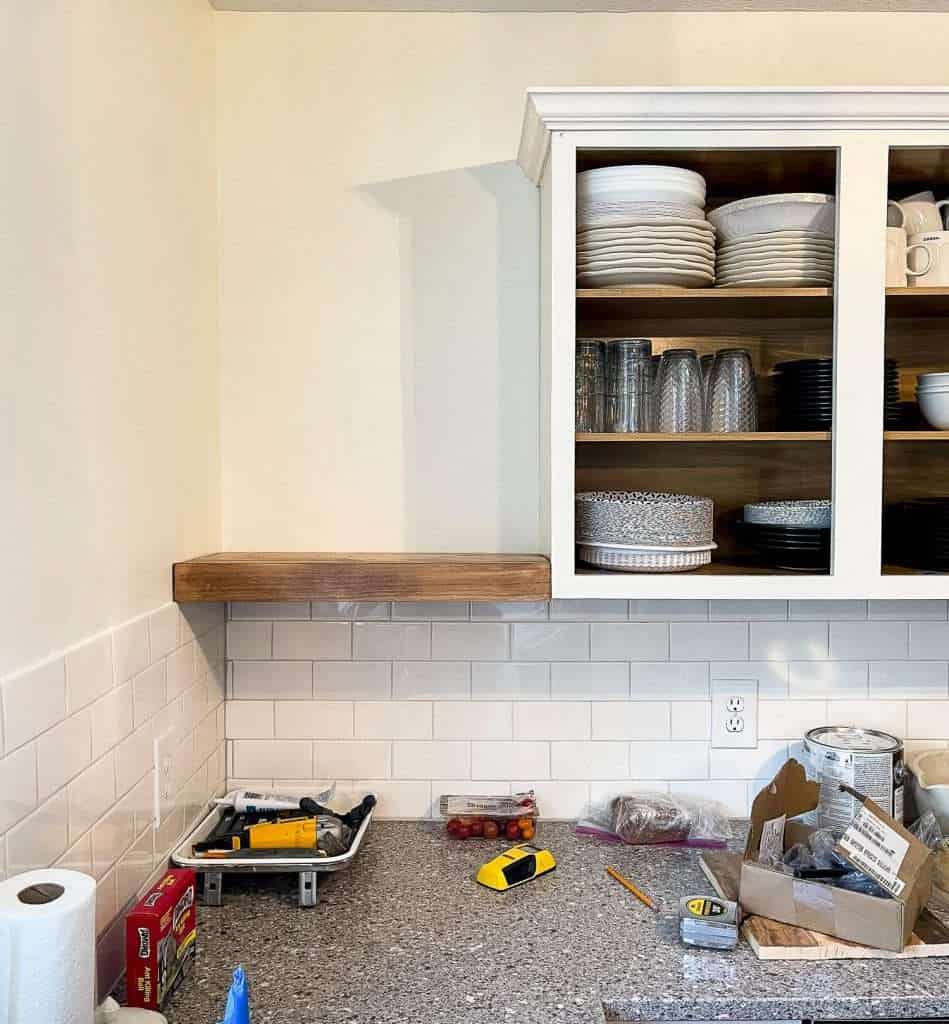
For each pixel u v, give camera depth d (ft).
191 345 5.60
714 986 4.27
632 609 6.26
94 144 4.13
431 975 4.36
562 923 4.88
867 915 4.50
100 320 4.19
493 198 6.19
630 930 4.80
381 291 6.21
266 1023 3.96
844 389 5.29
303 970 4.40
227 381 6.21
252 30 6.13
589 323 5.43
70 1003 2.96
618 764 6.30
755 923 4.72
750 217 5.33
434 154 6.18
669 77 6.16
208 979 4.31
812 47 6.15
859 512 5.32
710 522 5.40
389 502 6.25
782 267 5.30
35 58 3.57
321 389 6.23
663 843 5.91
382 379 6.23
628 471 5.45
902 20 6.14
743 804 6.32
